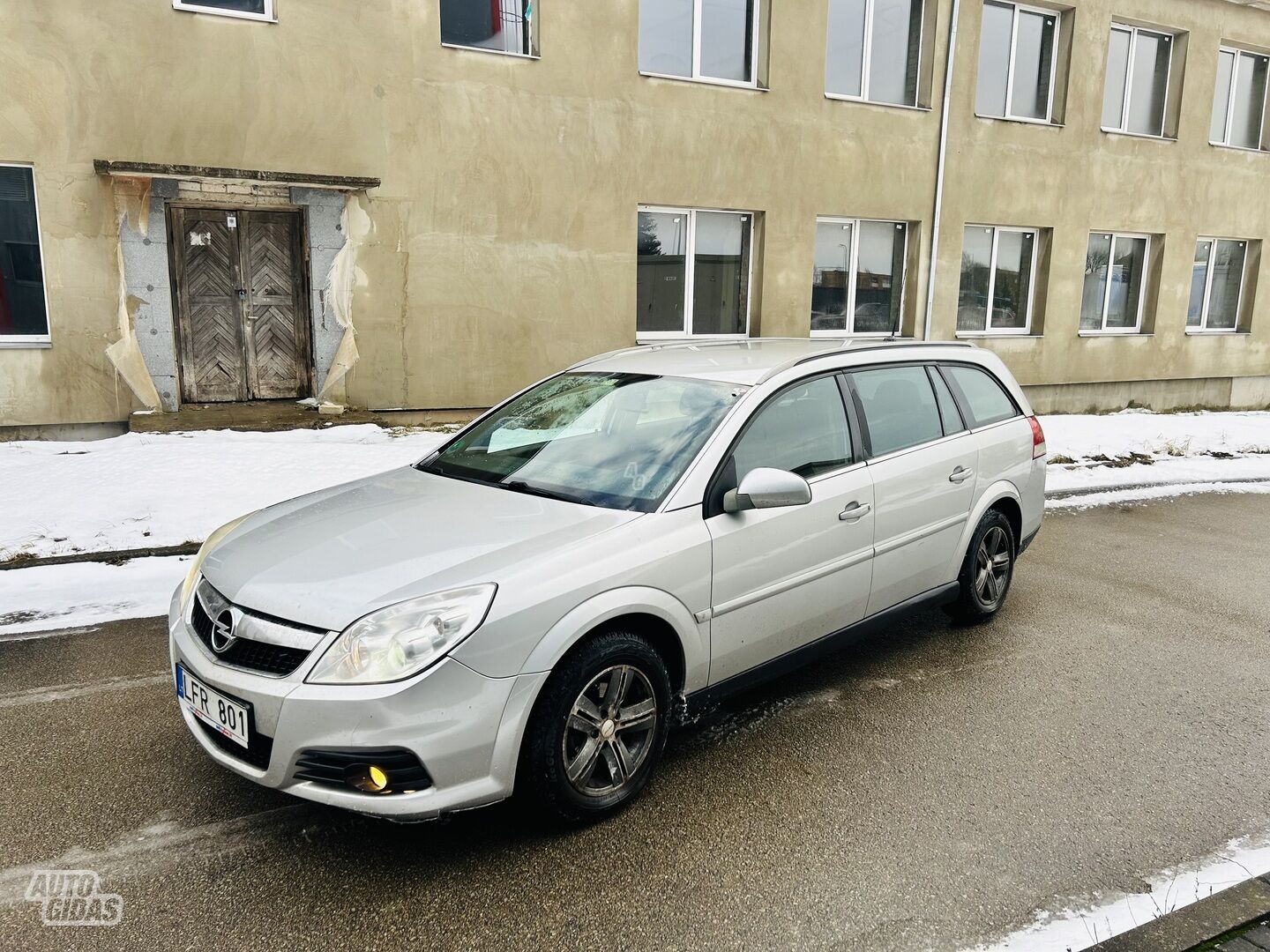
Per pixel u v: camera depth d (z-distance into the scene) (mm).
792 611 3791
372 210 9250
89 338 8414
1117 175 13961
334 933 2574
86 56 8000
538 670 2855
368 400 9531
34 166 8008
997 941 2596
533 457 3930
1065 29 13172
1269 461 11211
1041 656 4836
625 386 4184
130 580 5426
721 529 3461
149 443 7883
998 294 13672
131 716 3889
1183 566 6688
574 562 3029
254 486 6855
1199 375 15602
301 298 9422
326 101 8867
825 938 2594
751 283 11633
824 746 3762
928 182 12406
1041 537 7504
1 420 8266
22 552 5574
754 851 3006
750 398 3809
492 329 9953
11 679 4223
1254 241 15844
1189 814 3303
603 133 10203
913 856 2998
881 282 12680
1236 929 2670
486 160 9633
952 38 12078
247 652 2852
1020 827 3188
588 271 10352
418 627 2727
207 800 3256
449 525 3279
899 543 4340
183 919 2617
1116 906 2760
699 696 3504
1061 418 13219
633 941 2566
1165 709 4207
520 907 2697
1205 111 14641
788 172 11383
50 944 2504
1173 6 13922
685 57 10852
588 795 3080
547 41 9758
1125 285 14938
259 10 8688
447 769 2727
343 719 2635
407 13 9078
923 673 4562
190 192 8602
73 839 3000
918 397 4738
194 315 9031
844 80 11883
